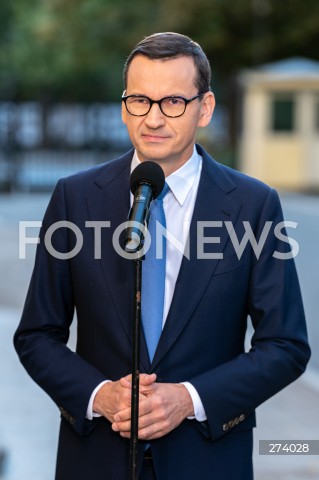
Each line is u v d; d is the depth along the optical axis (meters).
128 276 4.55
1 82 62.72
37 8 57.97
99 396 4.45
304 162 37.94
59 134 68.94
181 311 4.50
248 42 42.06
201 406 4.42
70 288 4.74
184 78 4.39
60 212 4.73
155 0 43.00
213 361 4.55
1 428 9.42
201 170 4.70
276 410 10.16
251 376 4.49
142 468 4.51
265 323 4.60
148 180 4.27
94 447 4.55
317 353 12.93
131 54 4.46
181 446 4.49
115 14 43.41
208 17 40.88
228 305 4.55
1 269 19.56
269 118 37.91
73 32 44.88
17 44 59.69
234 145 44.19
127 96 4.41
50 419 9.80
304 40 42.31
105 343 4.57
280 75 37.34
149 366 4.49
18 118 38.44
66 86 66.75
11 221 27.86
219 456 4.54
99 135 52.12
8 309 15.67
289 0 40.53
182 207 4.62
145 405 4.29
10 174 37.50
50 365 4.58
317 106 37.81
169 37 4.43
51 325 4.71
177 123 4.41
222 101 52.38
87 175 4.80
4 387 10.94
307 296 16.52
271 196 4.71
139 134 4.45
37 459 8.59
